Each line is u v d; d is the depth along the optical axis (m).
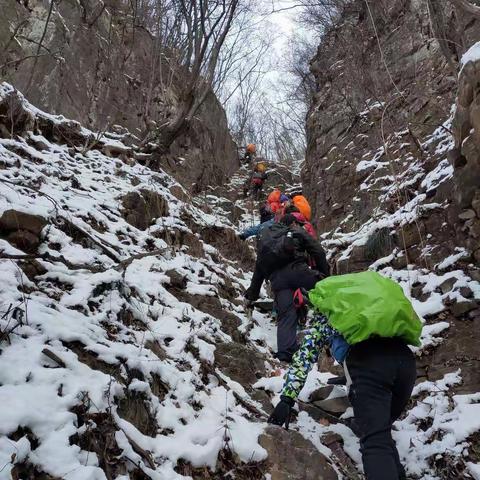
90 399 2.25
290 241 3.75
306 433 3.02
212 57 8.55
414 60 8.66
